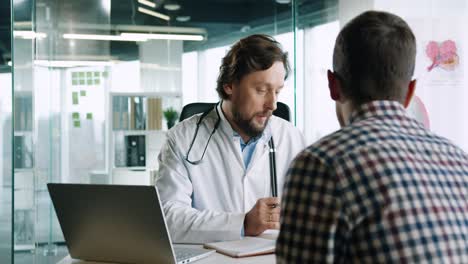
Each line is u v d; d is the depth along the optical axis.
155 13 6.70
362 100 0.99
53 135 5.92
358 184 0.87
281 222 0.93
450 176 0.93
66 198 1.54
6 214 3.81
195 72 6.84
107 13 6.45
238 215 1.82
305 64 4.94
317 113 4.96
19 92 3.02
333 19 4.92
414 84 1.04
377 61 0.97
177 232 1.82
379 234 0.86
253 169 2.12
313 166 0.90
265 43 1.98
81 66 6.25
